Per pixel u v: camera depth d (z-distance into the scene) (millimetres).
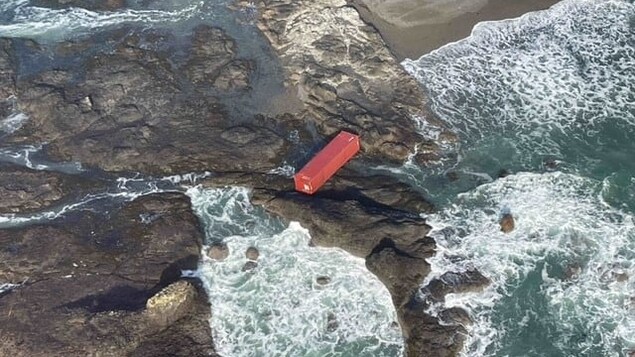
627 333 40656
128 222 47531
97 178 50656
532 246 45125
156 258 45344
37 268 44656
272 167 51031
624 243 45000
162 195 49312
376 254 44250
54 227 47188
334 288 43812
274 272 44906
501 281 43406
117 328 40719
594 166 50375
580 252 44688
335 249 45781
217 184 49938
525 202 47938
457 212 47594
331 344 41250
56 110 54812
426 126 53719
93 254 45438
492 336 40812
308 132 53406
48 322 41250
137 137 52812
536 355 39875
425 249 44812
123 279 43906
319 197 48312
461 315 41531
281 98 55938
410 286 42844
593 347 40125
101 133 53281
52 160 51844
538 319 41562
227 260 45688
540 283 43219
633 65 58469
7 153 52312
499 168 50750
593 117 54281
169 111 54906
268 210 48156
